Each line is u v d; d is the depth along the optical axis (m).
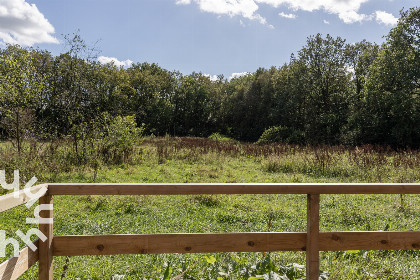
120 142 15.05
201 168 13.49
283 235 2.51
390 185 2.48
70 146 13.51
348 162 12.77
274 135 29.67
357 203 7.86
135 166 13.50
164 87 52.03
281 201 8.19
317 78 34.34
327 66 34.56
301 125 37.19
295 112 37.31
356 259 3.87
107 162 13.73
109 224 5.84
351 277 3.29
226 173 12.34
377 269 3.59
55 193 2.30
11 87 12.39
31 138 12.80
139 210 7.07
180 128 51.94
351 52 38.56
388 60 26.11
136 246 2.40
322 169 12.52
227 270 3.28
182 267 3.57
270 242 2.50
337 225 5.98
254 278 2.80
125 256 4.20
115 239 2.40
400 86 26.19
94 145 13.86
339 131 31.61
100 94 19.31
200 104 53.16
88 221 5.85
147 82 49.16
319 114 34.50
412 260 3.99
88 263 3.94
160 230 5.54
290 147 19.31
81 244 2.39
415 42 25.61
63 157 12.66
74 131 13.66
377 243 2.57
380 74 26.28
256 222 6.27
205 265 3.60
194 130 51.91
